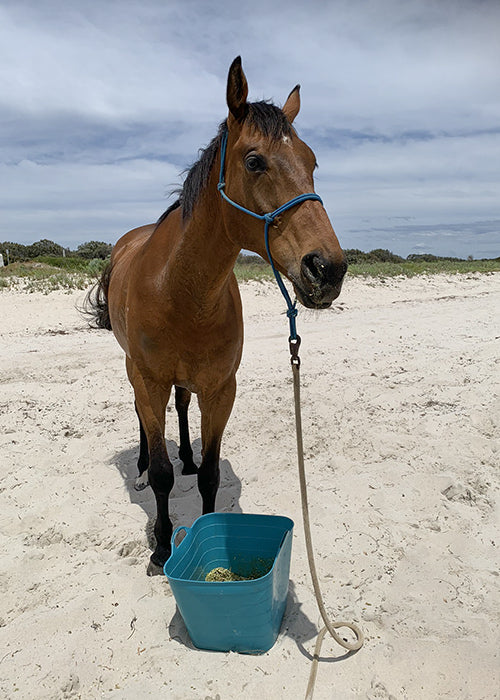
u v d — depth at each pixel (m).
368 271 17.45
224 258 2.39
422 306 12.72
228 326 2.67
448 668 2.10
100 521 3.28
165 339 2.63
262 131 2.02
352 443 4.35
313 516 3.32
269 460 4.12
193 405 5.50
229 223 2.22
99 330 9.50
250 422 4.84
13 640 2.30
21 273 14.37
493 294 15.41
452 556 2.88
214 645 2.22
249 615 2.13
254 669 2.12
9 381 6.22
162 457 2.83
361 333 8.77
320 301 1.86
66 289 12.42
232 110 2.12
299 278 1.90
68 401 5.53
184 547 2.38
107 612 2.47
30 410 5.24
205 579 2.57
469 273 19.59
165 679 2.07
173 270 2.48
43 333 9.27
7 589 2.66
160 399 2.85
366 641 2.27
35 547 3.03
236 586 2.05
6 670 2.14
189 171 2.49
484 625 2.33
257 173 2.02
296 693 2.00
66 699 2.01
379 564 2.81
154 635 2.33
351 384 5.82
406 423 4.73
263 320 10.87
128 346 2.92
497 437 4.43
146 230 4.05
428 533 3.12
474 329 8.88
